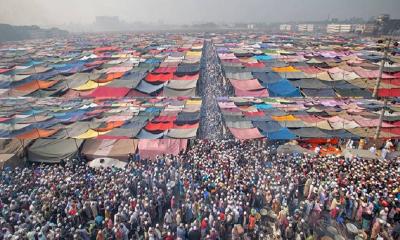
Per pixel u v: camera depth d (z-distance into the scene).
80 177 24.61
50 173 25.77
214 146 30.88
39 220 19.30
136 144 30.95
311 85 48.12
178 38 141.38
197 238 18.88
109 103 41.28
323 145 32.78
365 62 56.97
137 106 39.53
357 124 34.12
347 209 21.95
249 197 21.95
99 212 20.95
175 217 21.11
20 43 152.25
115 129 33.25
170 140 31.23
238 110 37.72
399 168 25.83
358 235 20.28
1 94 47.94
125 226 19.14
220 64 63.34
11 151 29.77
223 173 24.64
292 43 97.12
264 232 20.52
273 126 33.72
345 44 95.44
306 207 21.52
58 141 31.28
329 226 21.45
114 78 51.25
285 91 46.81
